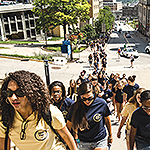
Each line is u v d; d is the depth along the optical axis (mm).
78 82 11805
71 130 4438
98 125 4059
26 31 70562
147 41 70375
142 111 3887
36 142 2396
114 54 44031
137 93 4996
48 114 2322
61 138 2623
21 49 49469
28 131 2342
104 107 4055
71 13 53875
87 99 3816
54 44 58531
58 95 5074
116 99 10125
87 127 4008
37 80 2250
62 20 52219
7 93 2113
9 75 2189
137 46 57812
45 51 48125
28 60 34625
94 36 68875
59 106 5188
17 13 67062
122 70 29609
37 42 64062
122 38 81812
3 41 60406
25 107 2246
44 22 53844
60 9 55000
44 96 2266
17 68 30422
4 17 65062
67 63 33562
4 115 2285
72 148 2576
